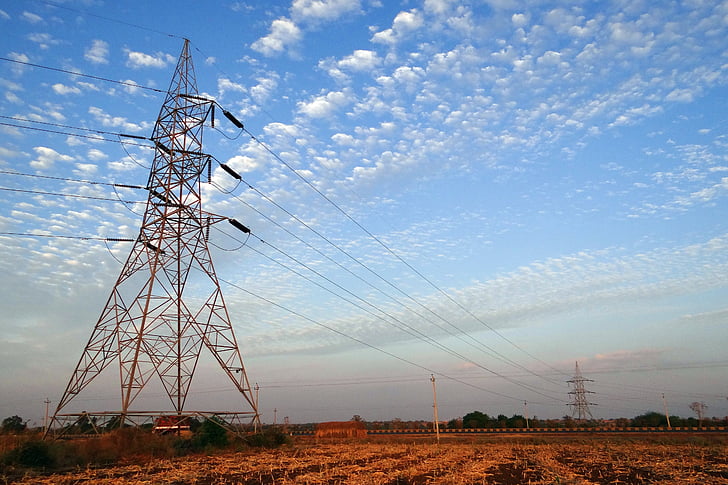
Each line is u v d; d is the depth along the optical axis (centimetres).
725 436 9719
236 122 6300
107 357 5419
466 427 16300
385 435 12531
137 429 5391
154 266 5728
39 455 4331
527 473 4641
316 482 3853
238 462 5025
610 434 11238
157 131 6284
